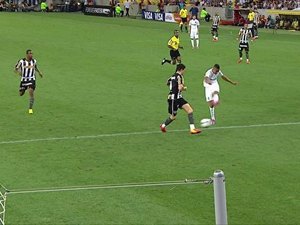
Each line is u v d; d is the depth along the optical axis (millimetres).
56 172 17844
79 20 68375
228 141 21094
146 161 18875
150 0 79125
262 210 15086
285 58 41344
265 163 18641
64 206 15297
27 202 15539
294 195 16016
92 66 36938
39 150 20062
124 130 22531
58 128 22859
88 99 27859
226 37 54062
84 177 17406
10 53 42094
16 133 22203
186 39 51906
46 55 41219
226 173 17719
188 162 18766
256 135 21891
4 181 17062
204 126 22578
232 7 72125
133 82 31984
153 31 58156
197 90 30094
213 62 39312
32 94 25141
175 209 15102
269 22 66312
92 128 22844
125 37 52281
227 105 26859
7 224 14266
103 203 15477
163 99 27859
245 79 33281
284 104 27109
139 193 16141
